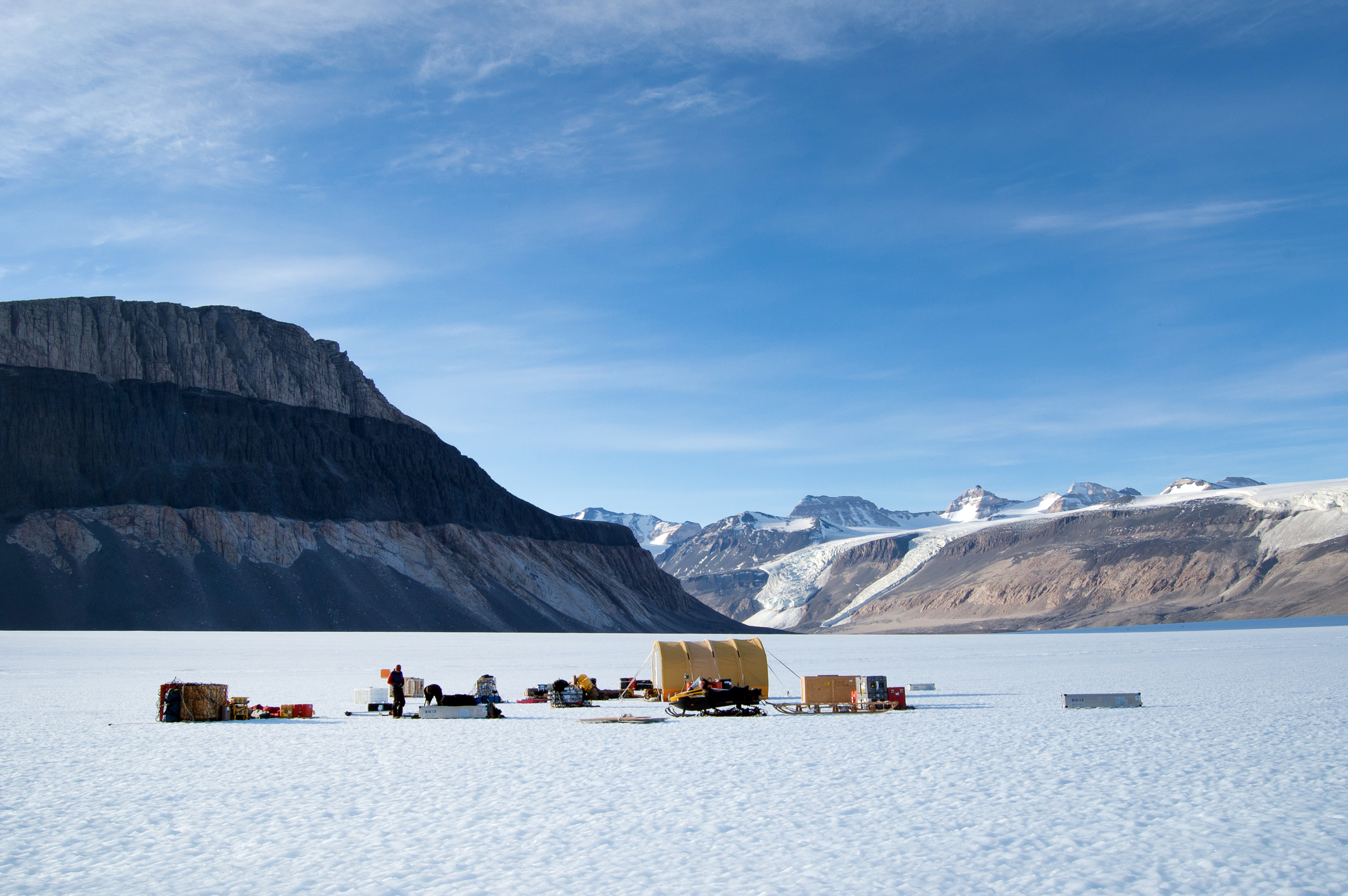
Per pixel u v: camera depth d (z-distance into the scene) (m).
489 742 26.47
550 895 12.02
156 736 27.97
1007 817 16.11
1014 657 83.00
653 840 14.70
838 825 15.62
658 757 23.28
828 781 19.67
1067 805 16.97
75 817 16.50
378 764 22.25
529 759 22.98
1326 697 37.03
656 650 40.50
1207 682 45.56
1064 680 50.09
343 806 17.36
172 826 15.82
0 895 12.10
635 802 17.62
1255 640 113.69
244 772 21.17
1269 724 28.36
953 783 19.27
